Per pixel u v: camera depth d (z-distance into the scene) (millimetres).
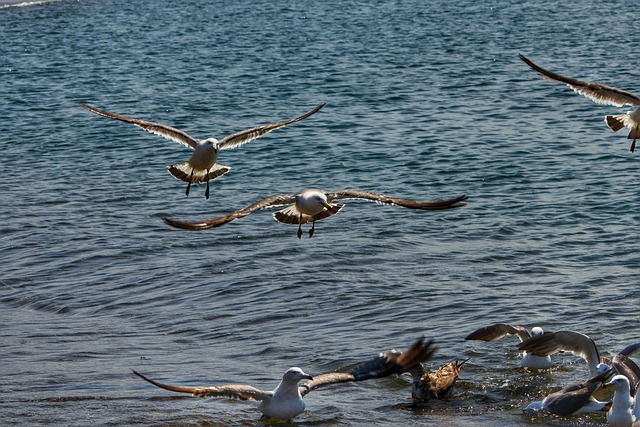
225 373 17734
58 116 43188
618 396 15070
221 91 47562
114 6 79750
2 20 73250
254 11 75312
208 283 22875
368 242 25562
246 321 20500
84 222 28109
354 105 43562
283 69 52438
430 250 24891
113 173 33781
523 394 16797
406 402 16688
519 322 19812
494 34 61812
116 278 23516
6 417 15883
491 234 26109
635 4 72938
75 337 19953
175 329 20297
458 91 45875
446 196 30281
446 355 18391
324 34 63844
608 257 24016
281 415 15430
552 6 73188
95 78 51688
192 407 16375
